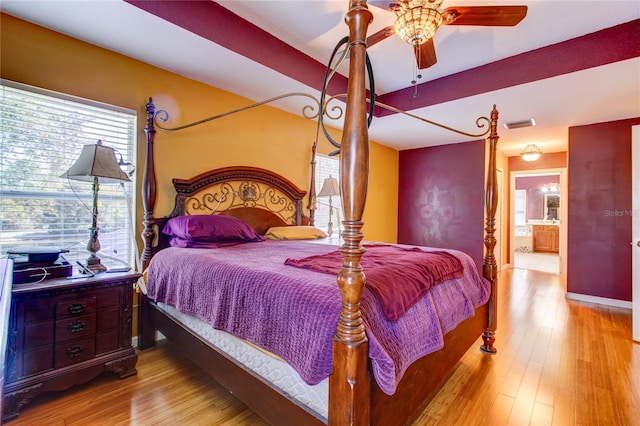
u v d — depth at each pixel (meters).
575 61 2.64
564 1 2.19
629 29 2.42
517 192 10.05
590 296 4.05
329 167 4.56
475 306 2.18
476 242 5.14
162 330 2.31
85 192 2.42
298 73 3.01
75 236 2.37
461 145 5.33
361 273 1.09
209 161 3.13
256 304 1.46
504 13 1.84
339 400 1.10
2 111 2.05
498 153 5.75
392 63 3.11
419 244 5.81
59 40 2.24
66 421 1.67
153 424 1.65
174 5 2.13
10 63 2.05
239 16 2.50
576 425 1.66
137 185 2.66
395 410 1.33
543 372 2.21
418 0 1.80
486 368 2.26
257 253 2.21
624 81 2.81
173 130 2.64
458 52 2.90
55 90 2.22
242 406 1.81
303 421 1.25
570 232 4.21
